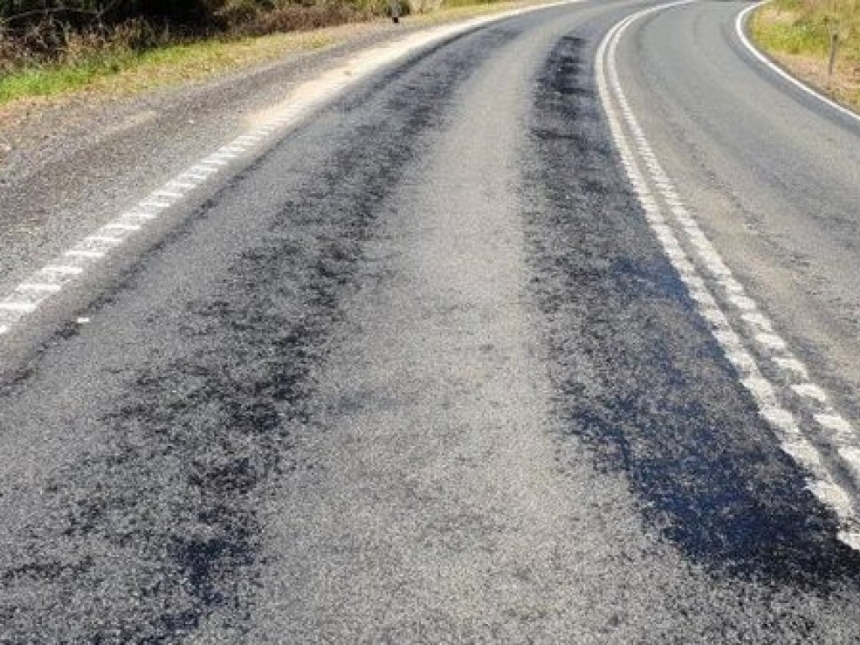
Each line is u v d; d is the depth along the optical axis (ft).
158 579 8.14
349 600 8.02
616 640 7.77
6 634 7.40
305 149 25.86
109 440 10.33
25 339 12.79
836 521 9.86
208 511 9.16
